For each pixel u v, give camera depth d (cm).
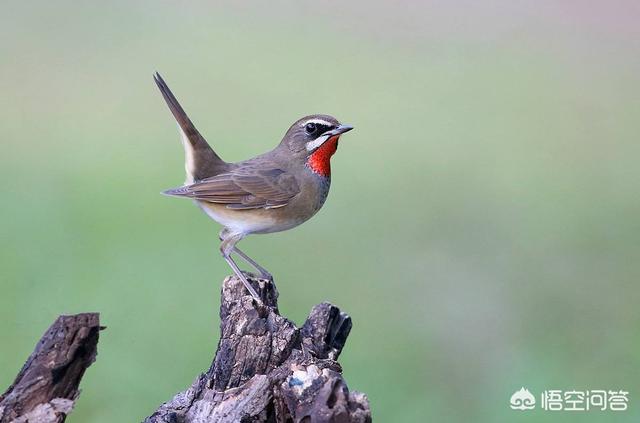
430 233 1648
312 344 827
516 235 1662
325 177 1050
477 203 1794
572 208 1778
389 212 1719
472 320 1391
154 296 1358
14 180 1716
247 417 743
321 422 686
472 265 1554
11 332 1260
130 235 1517
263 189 1014
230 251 1033
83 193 1675
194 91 2198
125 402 1174
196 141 1034
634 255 1603
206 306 1336
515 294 1481
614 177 1912
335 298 1430
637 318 1429
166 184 1727
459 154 2016
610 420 1168
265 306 831
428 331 1378
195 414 755
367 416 695
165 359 1234
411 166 1927
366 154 1995
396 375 1274
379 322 1383
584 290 1488
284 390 716
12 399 718
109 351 1242
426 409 1226
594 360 1309
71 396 738
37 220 1559
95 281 1386
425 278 1502
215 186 1012
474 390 1256
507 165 1955
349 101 2219
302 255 1532
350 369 1279
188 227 1544
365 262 1541
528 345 1355
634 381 1276
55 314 1308
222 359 795
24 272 1397
